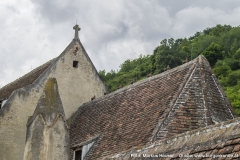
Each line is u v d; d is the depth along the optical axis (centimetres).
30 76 2369
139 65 6350
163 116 1441
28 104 2058
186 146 866
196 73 1603
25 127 2020
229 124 813
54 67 2208
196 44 7531
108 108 1927
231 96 4200
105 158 1141
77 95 2244
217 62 6181
